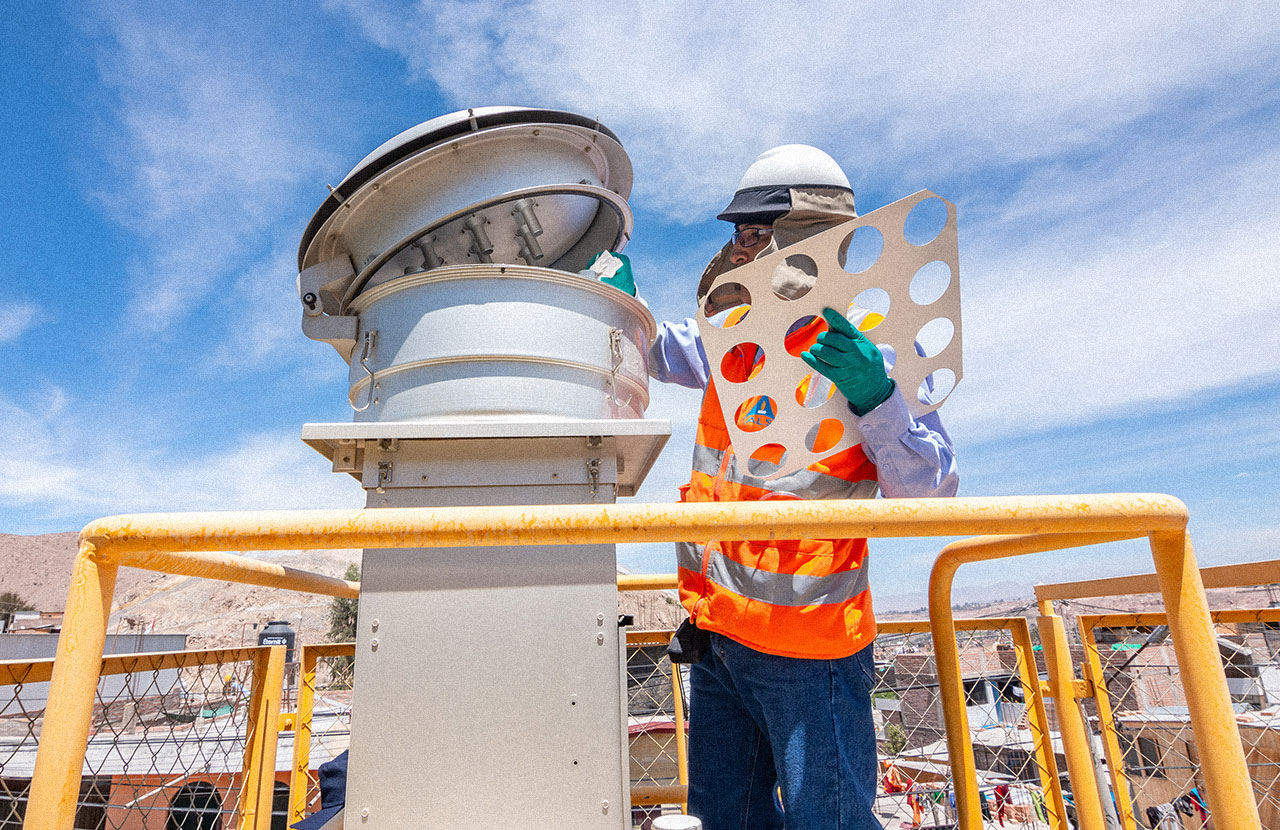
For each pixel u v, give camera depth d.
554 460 1.34
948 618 1.31
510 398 1.40
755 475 1.23
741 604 1.25
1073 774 1.75
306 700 2.42
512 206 1.66
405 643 1.21
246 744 1.76
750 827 1.43
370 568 1.23
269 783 1.80
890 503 0.78
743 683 1.28
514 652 1.22
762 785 1.44
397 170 1.56
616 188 2.06
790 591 1.22
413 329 1.45
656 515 0.76
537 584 1.25
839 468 1.30
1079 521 0.78
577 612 1.25
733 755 1.43
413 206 1.60
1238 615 2.42
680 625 1.45
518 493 1.32
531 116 1.69
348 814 1.14
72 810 0.65
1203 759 0.75
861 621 1.25
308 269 1.62
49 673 1.65
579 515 0.76
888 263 1.04
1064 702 1.80
